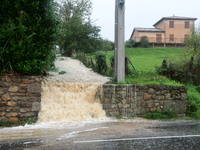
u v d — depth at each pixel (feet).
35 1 33.12
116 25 42.70
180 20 141.28
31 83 31.19
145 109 36.11
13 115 30.01
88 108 35.09
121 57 41.47
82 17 95.40
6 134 23.63
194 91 45.42
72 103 35.47
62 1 98.73
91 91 37.29
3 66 30.94
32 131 25.17
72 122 31.07
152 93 36.47
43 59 34.12
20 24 30.55
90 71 61.26
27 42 31.81
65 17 94.22
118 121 32.19
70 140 20.92
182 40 139.64
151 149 17.95
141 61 83.71
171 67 49.75
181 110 37.24
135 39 142.20
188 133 24.02
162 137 22.07
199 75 49.78
